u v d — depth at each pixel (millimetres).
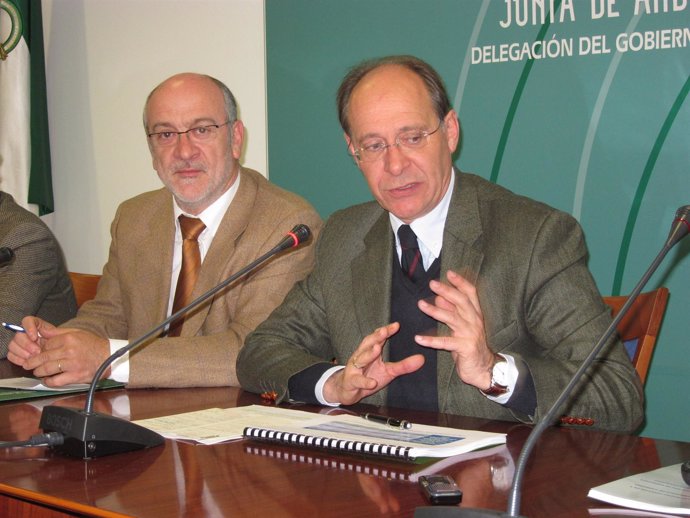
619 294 3006
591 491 1161
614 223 3012
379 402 2057
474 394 1903
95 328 2832
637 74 2947
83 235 4621
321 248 2283
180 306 2662
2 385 2219
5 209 3176
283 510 1132
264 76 3896
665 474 1257
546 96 3129
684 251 2887
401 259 2119
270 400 1984
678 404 2908
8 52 4422
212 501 1179
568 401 1662
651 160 2934
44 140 4504
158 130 2713
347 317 2143
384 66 2035
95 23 4473
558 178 3119
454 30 3324
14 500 1309
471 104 3295
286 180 3811
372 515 1104
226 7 4004
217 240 2615
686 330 2885
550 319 1885
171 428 1650
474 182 2146
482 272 1974
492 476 1278
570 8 3066
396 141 1988
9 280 3033
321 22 3672
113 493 1230
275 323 2244
